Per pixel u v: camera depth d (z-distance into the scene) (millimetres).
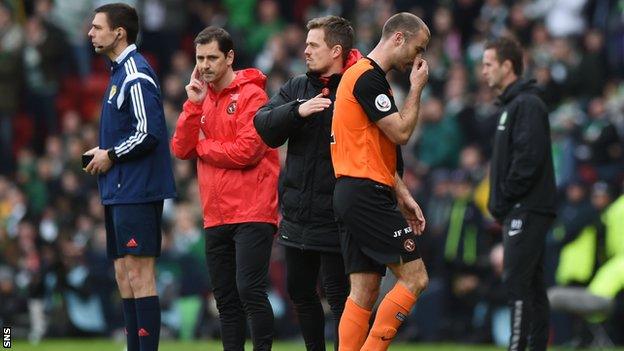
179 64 71312
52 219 61656
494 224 57938
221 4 79438
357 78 30734
